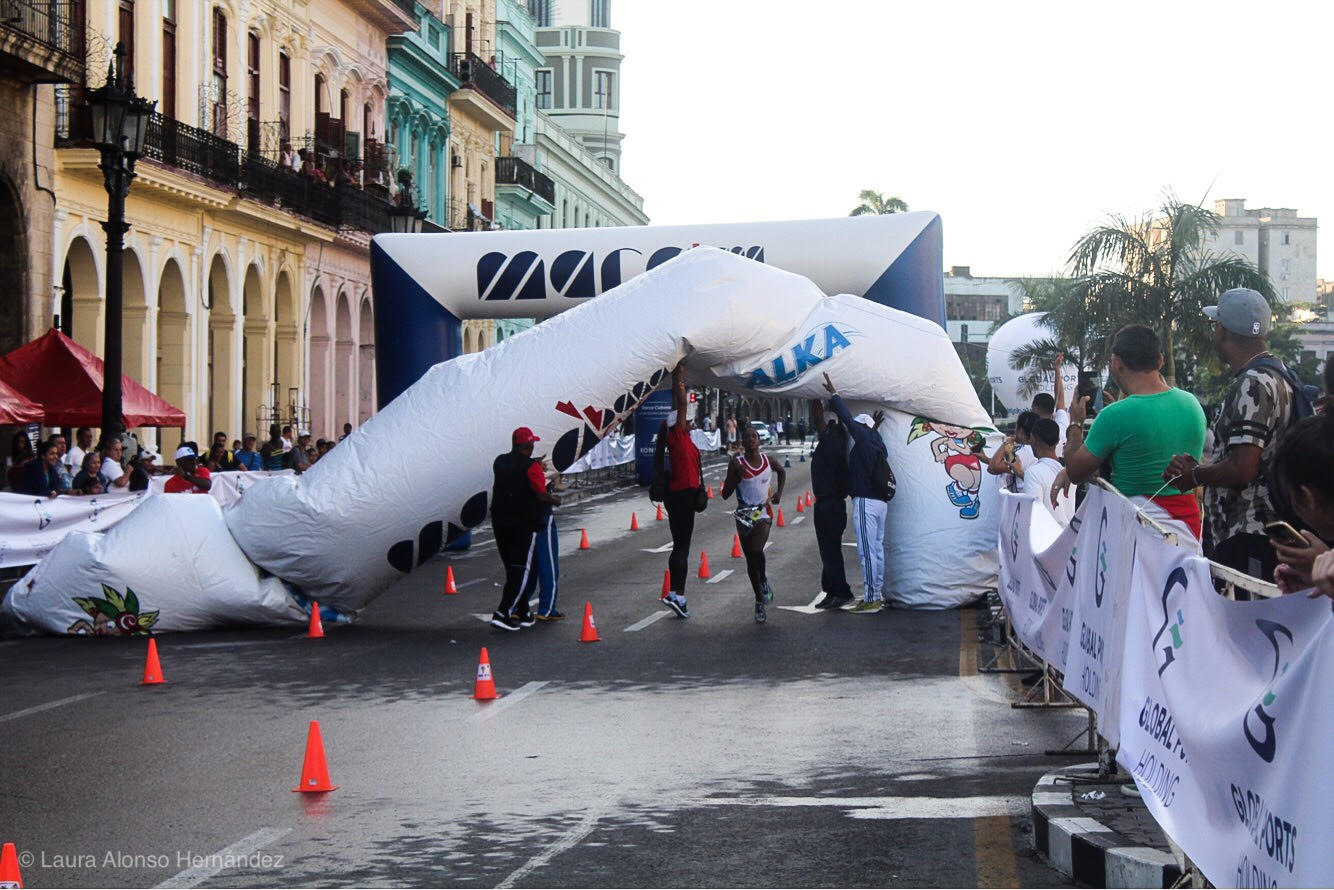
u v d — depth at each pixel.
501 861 6.94
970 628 15.09
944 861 6.86
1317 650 3.78
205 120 32.97
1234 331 7.08
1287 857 3.99
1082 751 9.07
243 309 36.03
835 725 10.13
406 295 22.62
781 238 20.77
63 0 26.17
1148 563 6.00
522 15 69.44
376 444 15.69
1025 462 15.41
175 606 15.25
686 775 8.70
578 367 15.97
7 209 25.30
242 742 9.76
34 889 6.55
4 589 17.92
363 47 44.66
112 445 20.12
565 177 78.25
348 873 6.77
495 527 15.36
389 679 12.30
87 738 9.93
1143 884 6.06
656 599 17.94
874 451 16.36
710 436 71.44
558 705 11.02
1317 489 4.39
